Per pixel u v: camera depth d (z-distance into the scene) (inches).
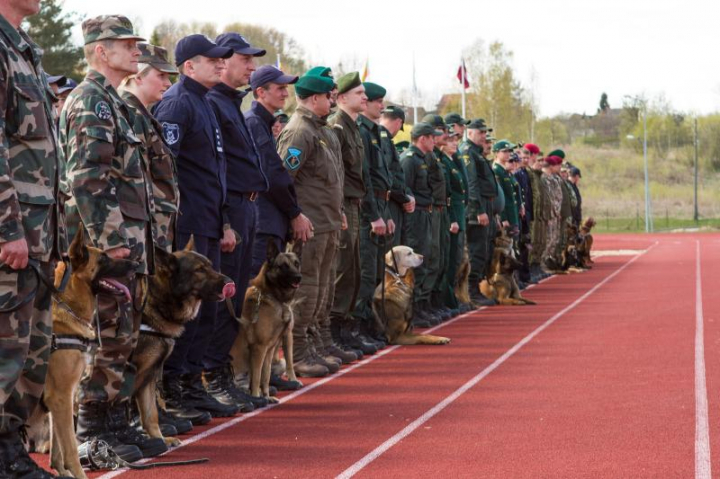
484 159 913.5
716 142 5580.7
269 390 466.9
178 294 353.1
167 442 364.2
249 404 436.1
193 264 355.3
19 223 259.3
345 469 327.6
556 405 433.4
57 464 309.1
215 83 415.5
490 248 936.9
